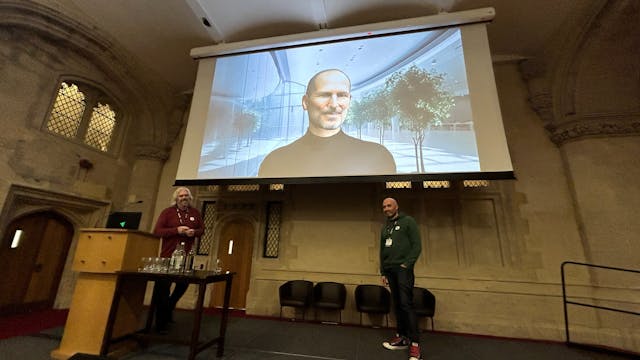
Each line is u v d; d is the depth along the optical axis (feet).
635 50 12.29
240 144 13.91
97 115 16.02
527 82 14.70
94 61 15.06
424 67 13.07
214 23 14.29
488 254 12.62
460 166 11.32
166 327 9.37
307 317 13.12
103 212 15.71
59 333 9.03
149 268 7.34
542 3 12.25
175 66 17.17
